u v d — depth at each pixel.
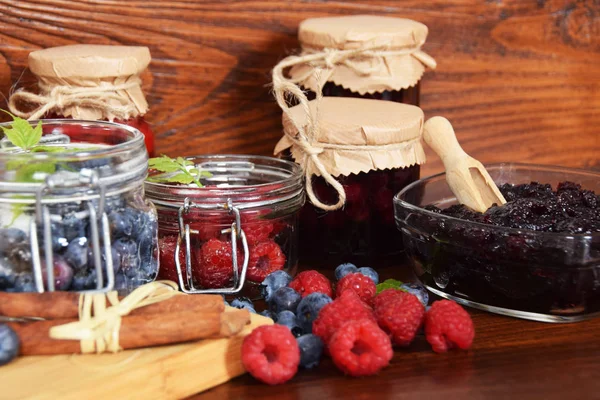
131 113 0.62
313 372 0.52
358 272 0.59
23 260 0.51
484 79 0.78
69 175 0.50
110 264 0.51
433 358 0.53
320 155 0.60
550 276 0.55
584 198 0.59
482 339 0.55
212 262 0.56
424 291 0.59
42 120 0.56
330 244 0.62
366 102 0.64
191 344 0.50
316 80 0.62
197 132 0.73
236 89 0.73
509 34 0.78
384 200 0.62
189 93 0.72
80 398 0.47
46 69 0.60
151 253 0.54
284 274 0.57
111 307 0.50
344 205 0.61
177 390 0.50
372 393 0.50
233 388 0.51
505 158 0.80
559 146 0.81
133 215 0.52
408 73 0.66
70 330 0.49
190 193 0.56
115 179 0.51
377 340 0.50
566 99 0.80
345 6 0.74
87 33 0.68
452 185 0.60
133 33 0.69
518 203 0.57
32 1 0.67
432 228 0.57
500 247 0.55
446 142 0.61
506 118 0.79
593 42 0.80
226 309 0.53
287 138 0.61
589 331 0.56
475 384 0.51
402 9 0.75
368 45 0.65
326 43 0.65
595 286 0.55
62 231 0.51
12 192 0.50
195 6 0.70
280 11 0.72
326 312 0.52
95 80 0.60
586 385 0.51
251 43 0.72
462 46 0.77
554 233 0.54
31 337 0.49
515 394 0.50
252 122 0.74
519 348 0.54
